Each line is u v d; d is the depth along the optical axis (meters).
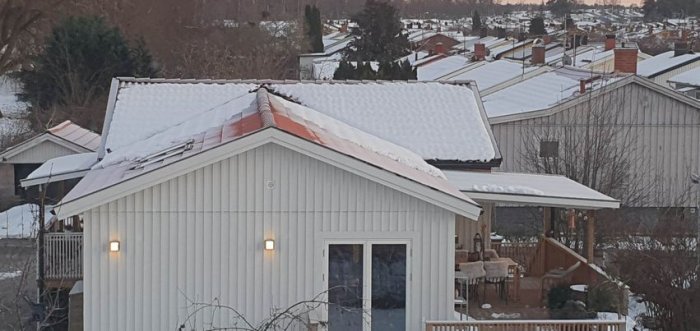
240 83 27.03
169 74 56.69
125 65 51.72
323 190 16.28
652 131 36.66
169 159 16.33
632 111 36.50
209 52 59.41
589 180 30.19
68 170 24.81
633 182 35.72
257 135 15.79
